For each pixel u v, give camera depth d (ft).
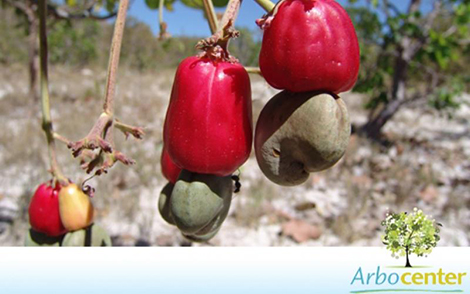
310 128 2.94
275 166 3.13
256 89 14.30
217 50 3.13
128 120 26.17
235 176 3.49
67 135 21.58
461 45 22.88
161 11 4.07
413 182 16.83
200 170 3.19
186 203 3.18
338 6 3.08
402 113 31.94
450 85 24.34
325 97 2.97
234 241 12.49
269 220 13.58
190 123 3.12
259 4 3.11
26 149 18.20
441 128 28.37
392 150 22.00
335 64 2.97
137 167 16.71
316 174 17.52
